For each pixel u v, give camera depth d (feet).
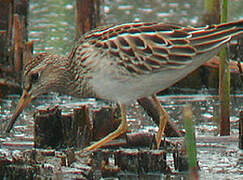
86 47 39.75
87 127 44.09
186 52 37.86
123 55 38.52
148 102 47.09
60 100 60.34
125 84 39.19
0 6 61.21
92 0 64.90
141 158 37.55
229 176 37.70
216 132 48.60
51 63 42.88
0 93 59.31
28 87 44.06
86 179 35.37
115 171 36.73
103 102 59.62
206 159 41.27
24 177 36.47
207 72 63.05
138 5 88.79
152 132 48.21
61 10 84.84
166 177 37.29
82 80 40.83
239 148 43.68
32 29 76.84
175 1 91.04
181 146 39.65
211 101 59.41
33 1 88.12
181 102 59.06
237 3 85.81
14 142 45.06
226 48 46.62
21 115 53.93
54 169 35.88
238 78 61.00
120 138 45.14
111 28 39.99
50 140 43.50
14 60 60.95
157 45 38.24
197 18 82.12
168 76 38.86
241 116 43.50
